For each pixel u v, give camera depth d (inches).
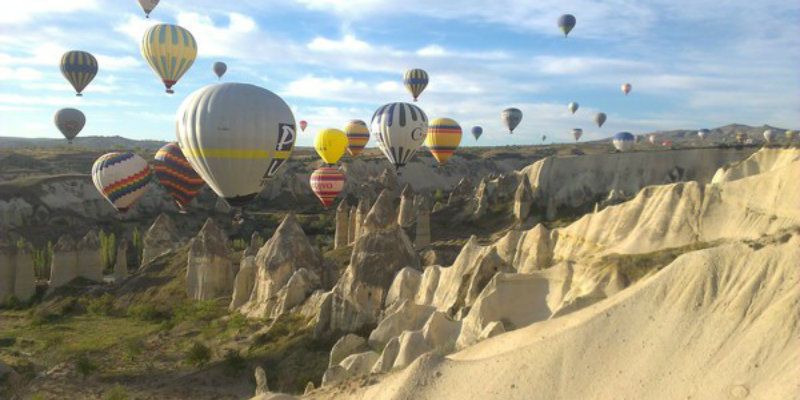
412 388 924.6
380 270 1793.8
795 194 1243.2
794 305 778.2
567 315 1037.2
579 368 858.8
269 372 1640.0
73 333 2250.2
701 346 810.8
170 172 2807.6
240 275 2304.4
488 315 1243.8
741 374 742.5
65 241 2947.8
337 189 3221.0
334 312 1777.8
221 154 1621.6
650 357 830.5
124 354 1913.1
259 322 2032.5
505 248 1733.5
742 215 1342.3
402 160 2962.6
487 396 865.5
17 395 1610.5
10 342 2170.3
